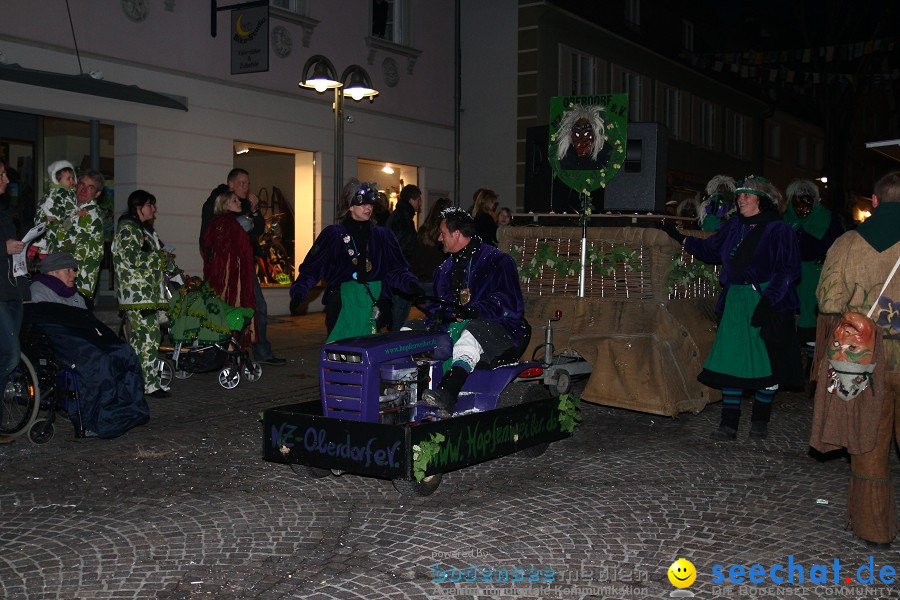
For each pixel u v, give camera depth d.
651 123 7.87
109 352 6.68
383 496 5.47
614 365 7.20
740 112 30.72
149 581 4.13
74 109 11.72
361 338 5.59
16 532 4.79
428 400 5.49
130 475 5.89
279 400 8.36
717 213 8.84
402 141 17.56
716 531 4.85
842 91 25.09
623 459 6.38
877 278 4.42
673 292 7.53
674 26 25.17
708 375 6.87
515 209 19.25
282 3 15.05
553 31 19.44
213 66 13.71
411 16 17.59
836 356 4.39
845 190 25.78
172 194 13.14
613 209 8.02
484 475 5.96
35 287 6.98
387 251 7.00
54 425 7.31
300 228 15.78
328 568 4.31
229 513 5.13
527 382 6.49
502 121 19.33
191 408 7.97
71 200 7.76
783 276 6.57
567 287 7.70
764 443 6.89
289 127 15.02
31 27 11.29
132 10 12.52
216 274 9.19
